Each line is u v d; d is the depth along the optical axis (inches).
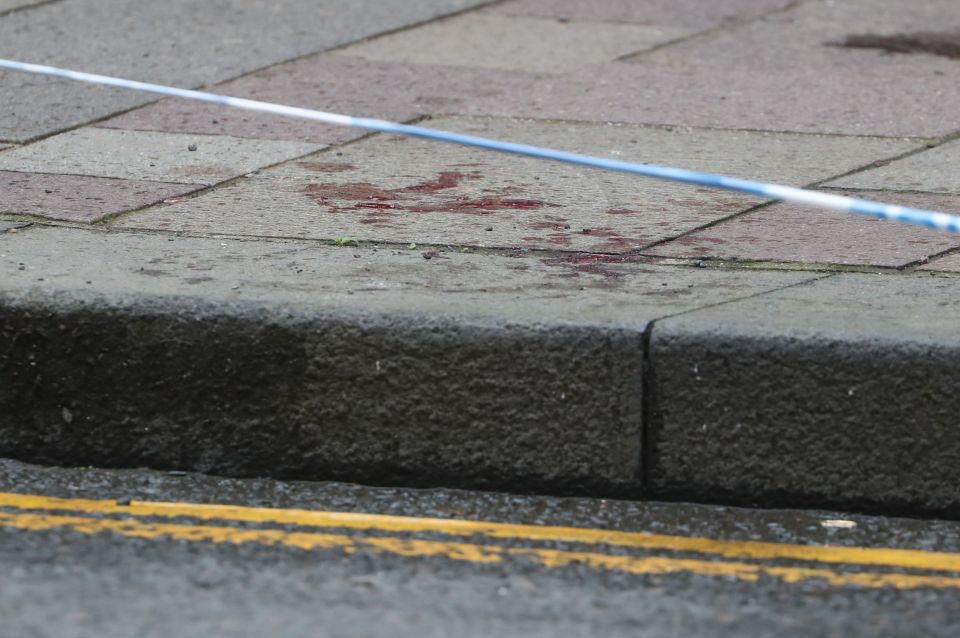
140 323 677.9
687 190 949.2
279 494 667.4
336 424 674.2
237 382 676.7
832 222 880.3
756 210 908.0
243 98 1165.1
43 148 1026.7
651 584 582.6
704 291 727.7
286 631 536.7
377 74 1250.0
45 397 689.0
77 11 1423.5
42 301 682.2
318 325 667.4
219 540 617.0
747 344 642.8
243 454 682.2
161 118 1108.5
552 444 661.9
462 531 631.2
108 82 816.9
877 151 1046.4
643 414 655.1
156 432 685.9
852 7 1521.9
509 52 1336.1
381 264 770.2
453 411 665.6
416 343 662.5
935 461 640.4
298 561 597.9
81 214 869.8
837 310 686.5
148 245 799.7
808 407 643.5
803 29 1433.3
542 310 675.4
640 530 635.5
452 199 921.5
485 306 681.0
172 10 1443.2
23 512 642.8
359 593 569.0
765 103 1176.2
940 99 1194.6
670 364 648.4
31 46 1299.2
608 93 1201.4
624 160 1012.5
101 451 690.8
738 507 657.0
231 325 672.4
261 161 1003.9
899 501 645.3
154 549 606.9
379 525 636.1
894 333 642.8
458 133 1082.1
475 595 569.0
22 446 694.5
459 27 1424.7
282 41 1347.2
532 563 600.1
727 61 1314.0
